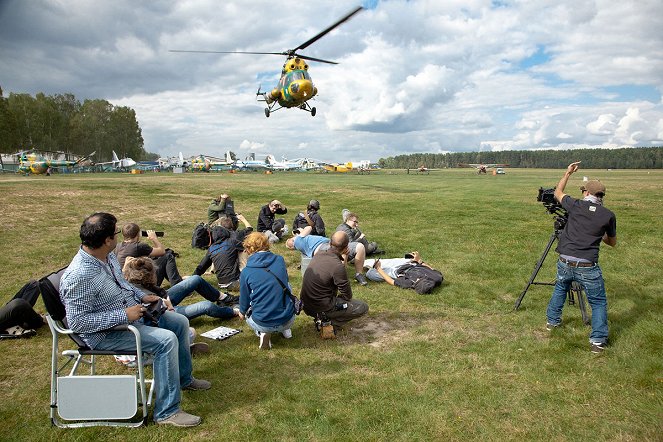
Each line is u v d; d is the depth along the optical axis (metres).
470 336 5.23
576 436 3.22
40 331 5.35
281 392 3.92
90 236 3.27
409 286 7.13
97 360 4.61
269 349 4.88
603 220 4.68
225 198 10.52
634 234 11.76
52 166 63.09
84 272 3.25
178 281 6.80
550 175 79.62
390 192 29.52
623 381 4.03
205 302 5.66
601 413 3.53
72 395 3.30
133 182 33.19
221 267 6.84
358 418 3.48
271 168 107.56
